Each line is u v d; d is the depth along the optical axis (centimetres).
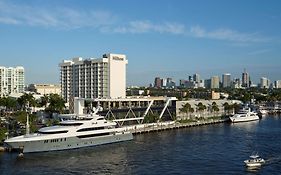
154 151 15375
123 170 12294
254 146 16300
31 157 14238
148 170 12231
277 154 14488
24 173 11888
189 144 16975
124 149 15912
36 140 14888
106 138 17088
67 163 13350
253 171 11950
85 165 13050
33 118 19675
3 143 15550
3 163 13162
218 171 11975
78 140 16062
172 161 13462
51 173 11931
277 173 11688
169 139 18625
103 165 13038
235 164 12912
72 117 17912
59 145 15500
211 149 15675
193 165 12800
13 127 19550
